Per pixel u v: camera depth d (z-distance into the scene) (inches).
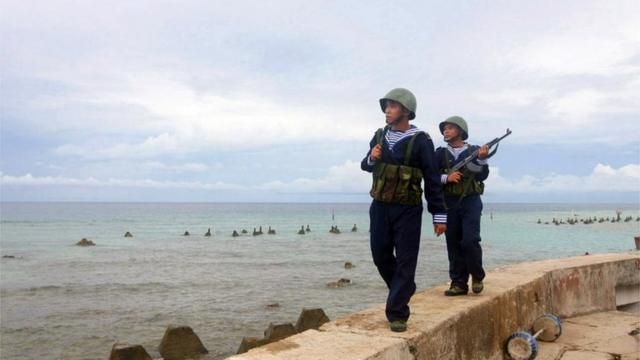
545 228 3489.2
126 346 503.2
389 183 165.0
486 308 203.6
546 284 257.3
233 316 802.8
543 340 232.5
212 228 3496.6
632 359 206.1
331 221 4589.1
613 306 300.4
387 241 171.2
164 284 1131.9
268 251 1914.4
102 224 3909.9
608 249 1989.4
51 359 589.9
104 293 1018.7
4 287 1092.5
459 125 224.7
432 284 1120.2
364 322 174.9
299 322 602.2
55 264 1518.2
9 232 2942.9
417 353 158.2
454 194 220.2
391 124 169.2
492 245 2159.2
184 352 585.9
